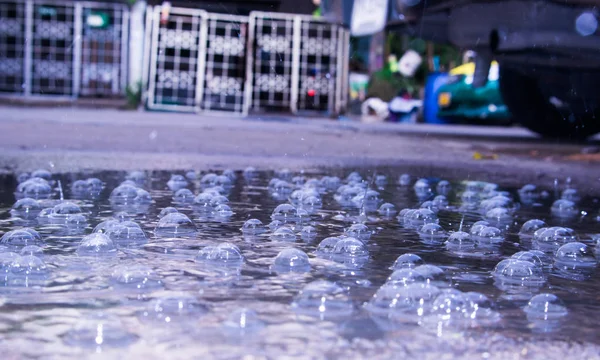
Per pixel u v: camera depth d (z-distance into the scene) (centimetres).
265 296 124
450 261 166
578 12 471
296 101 1395
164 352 93
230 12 1395
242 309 108
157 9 1330
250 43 1348
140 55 1369
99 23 1409
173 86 1357
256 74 1396
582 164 490
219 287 130
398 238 195
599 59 509
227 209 234
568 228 213
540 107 707
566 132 721
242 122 973
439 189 334
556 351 100
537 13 481
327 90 1430
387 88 1409
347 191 288
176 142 540
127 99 1338
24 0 1390
